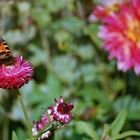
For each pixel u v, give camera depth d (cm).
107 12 131
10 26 145
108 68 143
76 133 111
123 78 142
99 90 135
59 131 123
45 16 145
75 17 143
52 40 148
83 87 137
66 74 142
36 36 147
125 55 125
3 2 139
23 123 135
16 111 135
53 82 133
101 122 131
